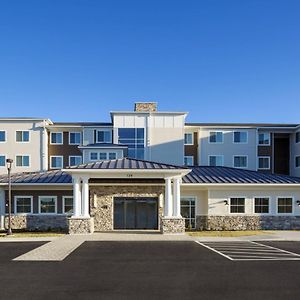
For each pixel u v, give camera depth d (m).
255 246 19.78
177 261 14.91
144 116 49.59
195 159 52.06
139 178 27.33
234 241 22.12
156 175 26.23
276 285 10.77
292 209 30.31
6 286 10.66
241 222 30.11
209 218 30.08
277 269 13.20
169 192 26.17
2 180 31.36
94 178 27.38
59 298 9.40
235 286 10.64
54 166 51.16
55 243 20.92
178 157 49.28
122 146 42.97
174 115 49.84
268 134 53.47
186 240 22.56
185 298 9.38
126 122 49.34
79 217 25.91
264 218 30.12
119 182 28.67
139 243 21.17
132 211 29.30
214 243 21.14
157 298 9.38
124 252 17.52
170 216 26.03
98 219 29.08
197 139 52.34
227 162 52.03
